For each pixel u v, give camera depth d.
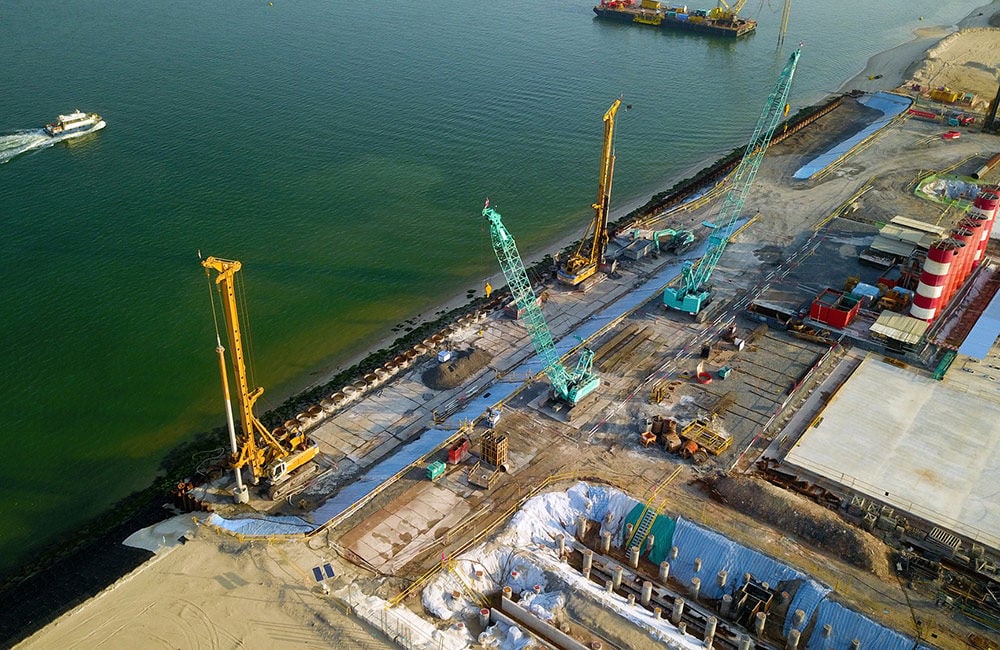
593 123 173.25
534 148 160.38
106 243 121.81
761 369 91.75
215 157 150.00
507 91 188.62
